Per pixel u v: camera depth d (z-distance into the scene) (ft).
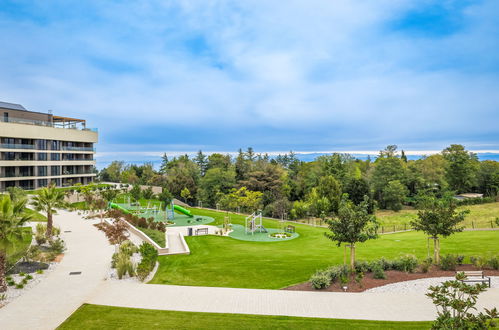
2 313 38.65
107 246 76.64
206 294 45.27
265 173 213.87
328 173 221.66
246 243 91.09
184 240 89.51
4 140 170.19
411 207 220.43
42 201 78.95
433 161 262.47
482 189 245.65
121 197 191.62
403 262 53.31
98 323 35.65
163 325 35.12
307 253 73.67
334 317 36.81
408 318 36.22
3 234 48.75
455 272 51.80
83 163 212.02
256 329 34.14
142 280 51.80
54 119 212.43
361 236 49.67
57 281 51.13
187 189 213.25
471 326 25.64
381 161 223.10
